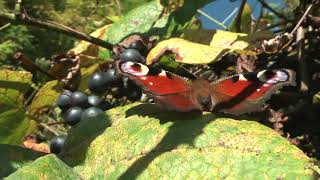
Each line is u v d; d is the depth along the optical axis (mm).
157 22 212
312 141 186
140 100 194
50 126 233
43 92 203
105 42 208
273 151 116
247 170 115
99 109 188
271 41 173
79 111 189
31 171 123
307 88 189
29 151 141
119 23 220
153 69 136
